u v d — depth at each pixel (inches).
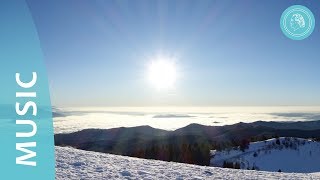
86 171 532.7
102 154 823.1
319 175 747.4
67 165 568.4
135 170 602.5
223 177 609.3
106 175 514.9
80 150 855.1
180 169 681.0
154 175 565.9
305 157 6515.8
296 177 687.1
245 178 616.7
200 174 625.0
